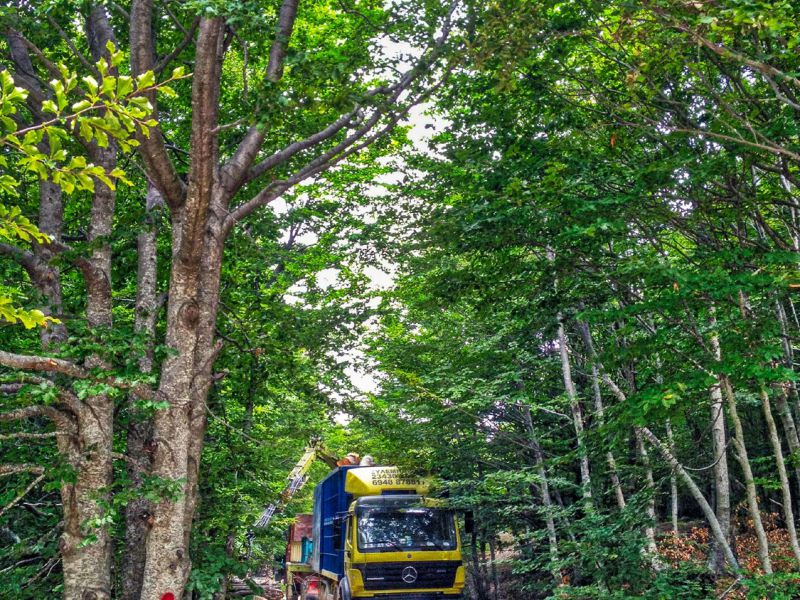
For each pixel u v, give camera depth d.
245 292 15.12
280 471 19.23
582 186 9.44
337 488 19.72
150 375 8.54
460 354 17.41
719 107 8.54
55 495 12.96
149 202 12.72
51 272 10.65
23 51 10.43
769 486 9.09
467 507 16.97
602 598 10.22
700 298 9.14
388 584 16.59
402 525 17.14
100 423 9.52
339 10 15.22
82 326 8.83
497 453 18.48
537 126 10.77
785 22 6.17
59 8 10.16
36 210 12.50
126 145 4.31
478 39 8.80
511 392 16.89
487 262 11.34
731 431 15.57
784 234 11.86
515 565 14.85
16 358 7.89
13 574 10.93
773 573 8.39
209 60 8.45
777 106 9.03
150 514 8.87
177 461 9.04
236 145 13.63
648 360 10.64
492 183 10.33
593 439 12.25
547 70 9.99
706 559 14.78
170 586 8.63
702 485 18.39
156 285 13.20
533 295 12.09
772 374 7.68
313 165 11.18
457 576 16.89
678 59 8.07
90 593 9.03
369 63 11.16
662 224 10.60
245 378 14.58
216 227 10.06
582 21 9.48
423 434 17.58
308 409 16.33
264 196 10.57
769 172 9.90
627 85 8.09
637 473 12.94
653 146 10.33
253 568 14.45
